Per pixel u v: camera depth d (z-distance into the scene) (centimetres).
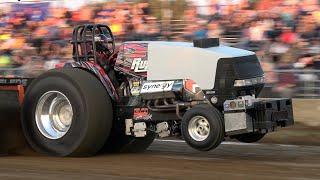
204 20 4138
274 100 1906
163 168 1738
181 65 1978
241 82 1939
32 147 2103
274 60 3741
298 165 1788
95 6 4525
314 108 3033
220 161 1905
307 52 3669
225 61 1927
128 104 2078
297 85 3362
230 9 4088
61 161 1911
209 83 1936
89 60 2145
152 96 2009
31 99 2103
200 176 1579
